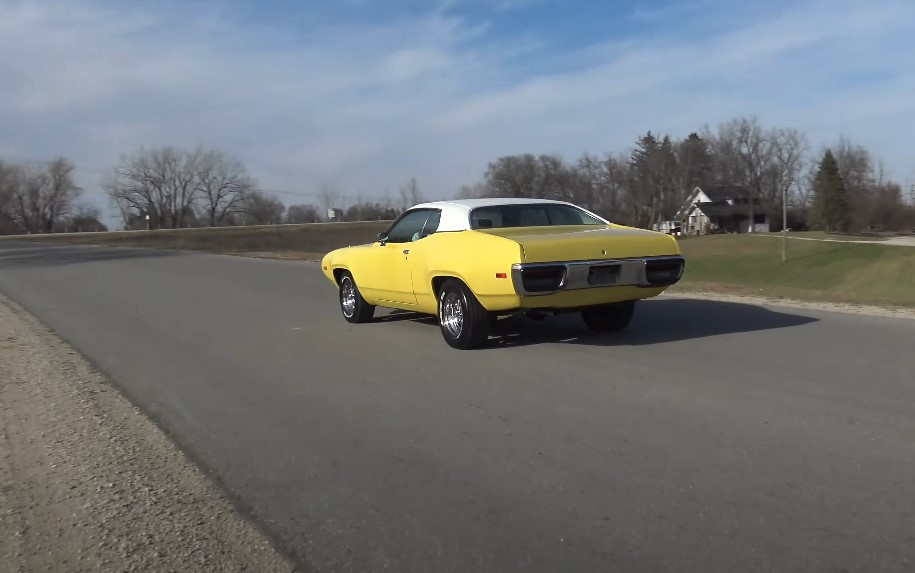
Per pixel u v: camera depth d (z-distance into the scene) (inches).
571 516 159.8
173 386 287.3
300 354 335.6
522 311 311.9
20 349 379.6
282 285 639.1
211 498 178.1
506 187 2714.1
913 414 218.1
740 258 2218.3
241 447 212.7
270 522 163.6
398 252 356.8
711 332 349.4
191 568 145.4
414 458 197.5
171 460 204.8
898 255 1964.8
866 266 1878.7
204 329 417.7
